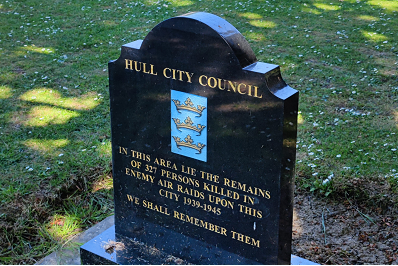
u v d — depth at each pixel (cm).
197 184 196
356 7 540
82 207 244
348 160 261
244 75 174
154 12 519
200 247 203
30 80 351
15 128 291
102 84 348
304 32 457
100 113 312
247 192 185
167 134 197
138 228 216
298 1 562
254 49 414
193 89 185
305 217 235
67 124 297
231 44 174
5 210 230
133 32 457
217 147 187
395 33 450
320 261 212
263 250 188
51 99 326
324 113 308
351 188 243
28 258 215
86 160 264
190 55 182
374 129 288
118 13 517
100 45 424
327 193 243
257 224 187
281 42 430
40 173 253
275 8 534
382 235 223
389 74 359
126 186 215
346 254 214
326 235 225
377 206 237
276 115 172
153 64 191
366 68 371
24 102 321
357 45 421
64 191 248
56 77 357
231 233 194
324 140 279
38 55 398
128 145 208
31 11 518
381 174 249
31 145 275
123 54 197
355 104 317
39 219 234
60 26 473
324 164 259
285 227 184
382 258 212
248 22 488
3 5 536
